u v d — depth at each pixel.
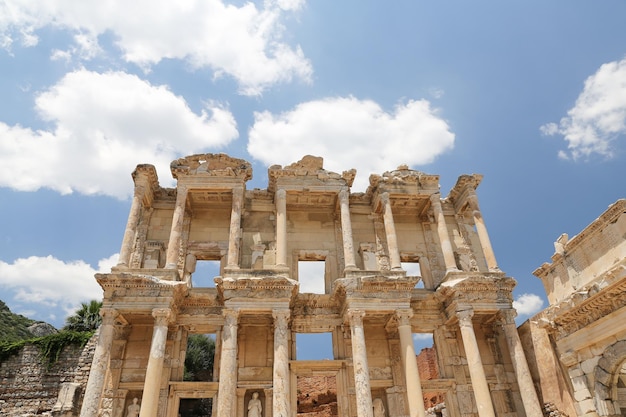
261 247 27.53
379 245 28.53
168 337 23.98
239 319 24.41
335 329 25.11
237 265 24.62
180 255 26.92
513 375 24.94
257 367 24.08
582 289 19.06
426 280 27.95
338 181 28.03
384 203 27.67
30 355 28.31
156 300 22.33
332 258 27.95
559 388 21.50
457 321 25.03
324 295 25.11
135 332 24.58
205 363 48.69
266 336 25.03
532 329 23.86
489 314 25.06
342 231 26.52
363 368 21.56
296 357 24.31
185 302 24.55
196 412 41.59
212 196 28.00
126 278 22.38
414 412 20.97
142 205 28.08
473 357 22.50
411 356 22.14
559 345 21.16
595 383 18.94
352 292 23.42
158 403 22.23
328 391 37.00
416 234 29.77
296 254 27.86
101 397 22.00
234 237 25.39
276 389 20.78
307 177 27.89
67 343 28.81
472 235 29.77
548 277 22.50
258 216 28.62
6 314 51.50
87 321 40.09
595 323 18.75
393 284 23.70
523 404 22.83
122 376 23.34
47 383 27.56
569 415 20.81
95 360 20.75
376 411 23.69
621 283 17.03
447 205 30.84
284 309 22.61
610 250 18.36
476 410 23.83
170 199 28.91
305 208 29.39
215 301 24.78
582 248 20.00
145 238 27.34
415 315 25.78
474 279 24.25
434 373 36.53
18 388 27.30
